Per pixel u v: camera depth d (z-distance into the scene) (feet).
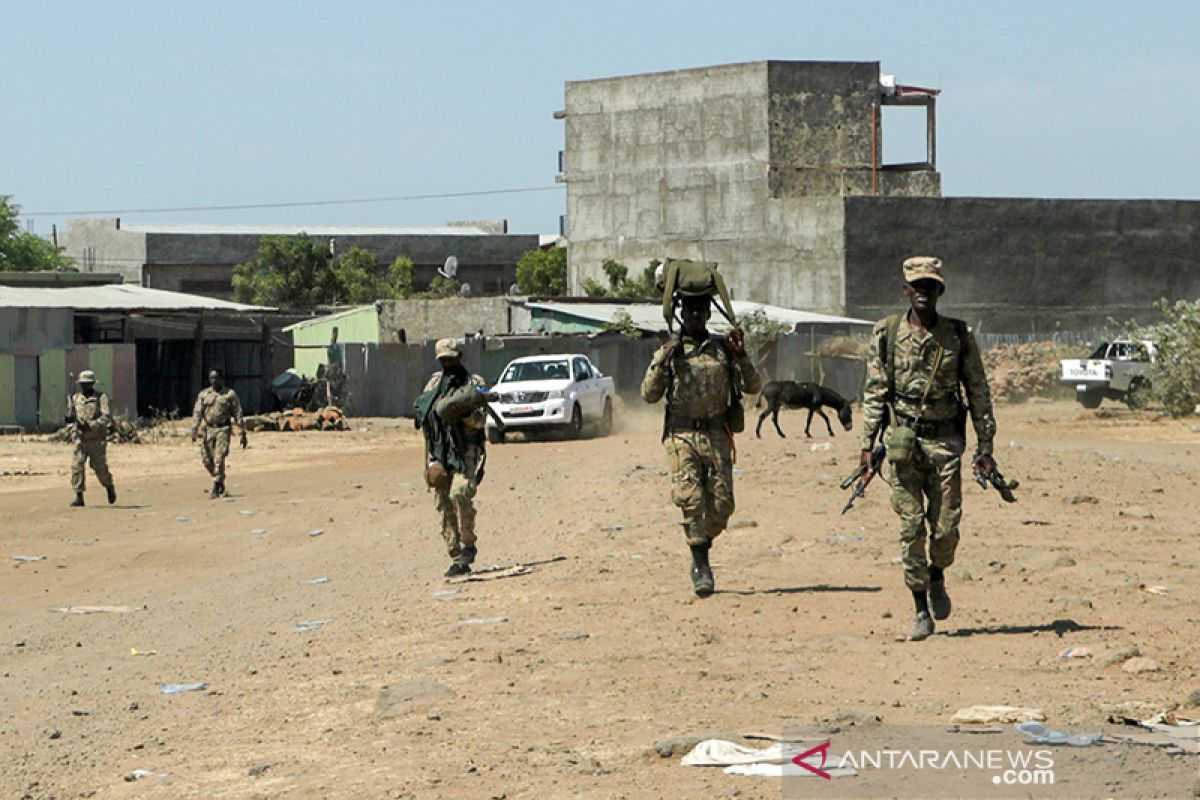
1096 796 24.04
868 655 37.73
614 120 385.70
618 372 225.15
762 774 26.48
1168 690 32.63
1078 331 320.29
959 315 320.29
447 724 32.68
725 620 44.14
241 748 32.53
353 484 114.11
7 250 451.94
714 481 48.37
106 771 31.42
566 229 395.55
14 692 42.57
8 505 102.53
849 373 222.89
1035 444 125.18
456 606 51.44
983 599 46.47
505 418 151.84
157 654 47.70
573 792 26.43
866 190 365.61
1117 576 50.96
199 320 222.07
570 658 39.40
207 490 112.47
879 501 74.90
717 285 47.83
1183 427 155.12
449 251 499.51
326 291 400.06
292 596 59.57
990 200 322.34
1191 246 333.83
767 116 360.69
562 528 74.18
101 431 100.78
